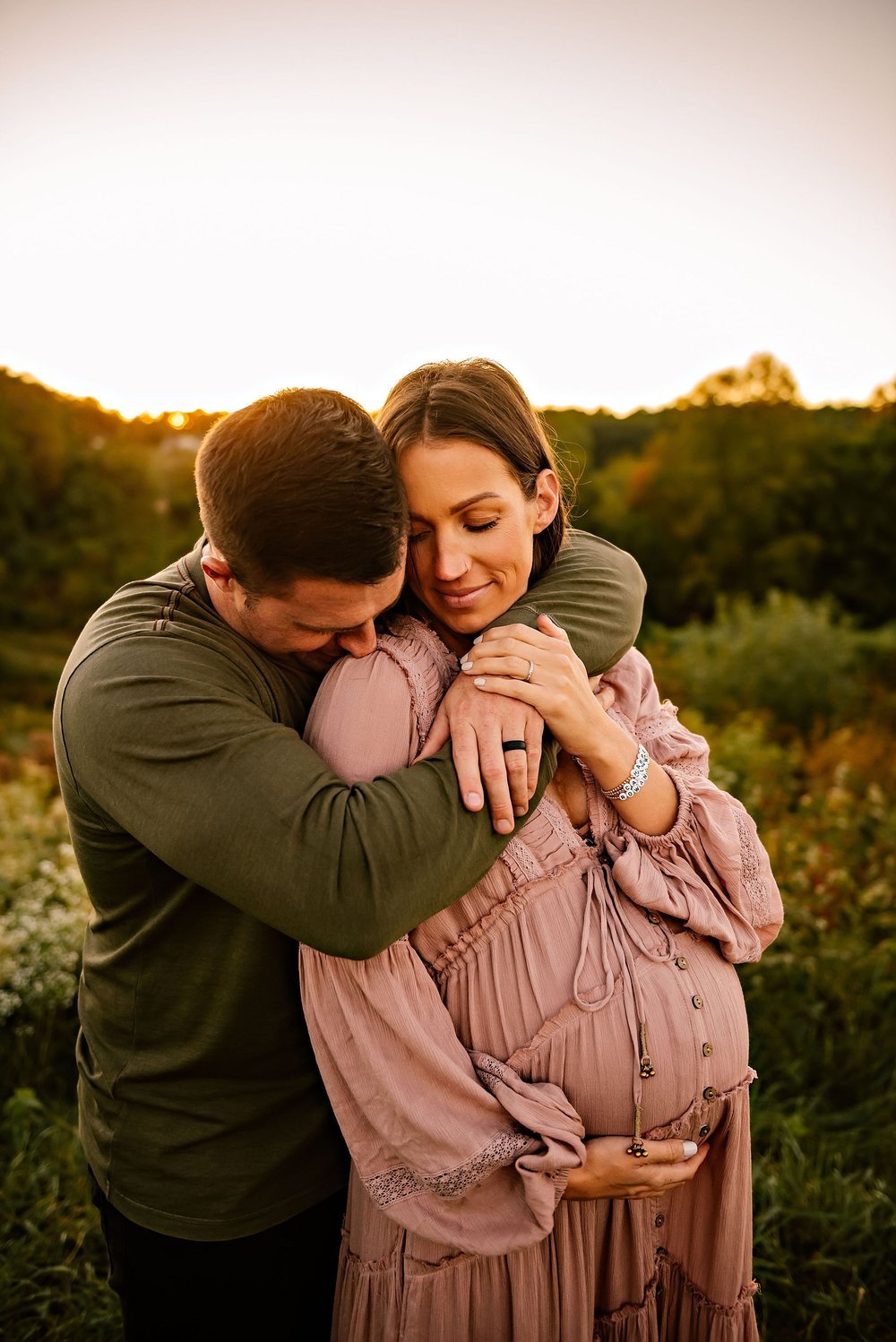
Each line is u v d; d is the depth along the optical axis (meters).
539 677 1.28
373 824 1.17
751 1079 1.49
